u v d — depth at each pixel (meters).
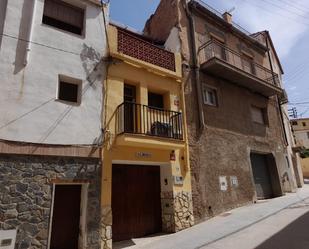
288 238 6.14
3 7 7.28
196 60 11.68
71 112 7.54
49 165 6.82
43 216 6.41
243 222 8.25
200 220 9.37
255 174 13.42
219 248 6.03
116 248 7.34
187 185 9.45
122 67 9.12
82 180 7.23
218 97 12.22
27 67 7.09
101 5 9.28
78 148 7.37
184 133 10.04
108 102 8.40
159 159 9.02
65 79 7.85
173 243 7.14
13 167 6.30
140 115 8.93
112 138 8.12
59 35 7.97
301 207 9.76
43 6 8.01
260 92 15.03
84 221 7.02
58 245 6.82
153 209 9.15
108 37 9.10
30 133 6.70
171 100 10.12
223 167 11.08
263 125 14.87
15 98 6.70
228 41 14.24
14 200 6.12
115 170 8.66
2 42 6.89
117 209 8.32
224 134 11.77
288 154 16.61
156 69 9.90
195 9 12.80
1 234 5.77
